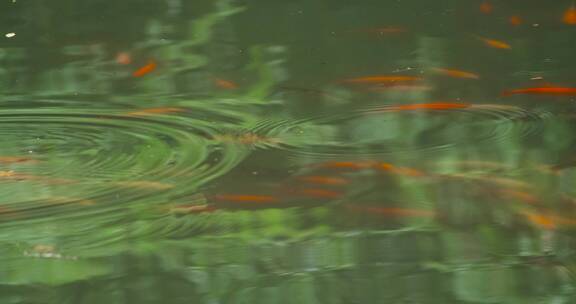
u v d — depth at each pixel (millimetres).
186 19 8648
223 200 5020
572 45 7391
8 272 4336
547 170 5312
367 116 6254
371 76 6996
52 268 4383
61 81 7223
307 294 4129
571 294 4086
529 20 8039
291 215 4855
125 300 4105
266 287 4180
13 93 6965
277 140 5895
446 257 4438
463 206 4922
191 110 6523
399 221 4789
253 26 8352
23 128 6305
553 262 4367
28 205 4969
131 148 5859
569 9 8242
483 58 7250
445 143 5754
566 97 6410
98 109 6613
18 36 8328
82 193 5137
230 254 4508
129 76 7289
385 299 4086
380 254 4477
